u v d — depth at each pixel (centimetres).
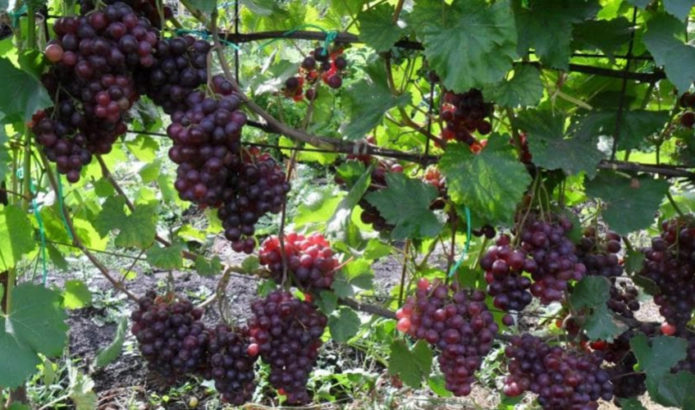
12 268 249
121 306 393
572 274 245
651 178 248
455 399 336
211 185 235
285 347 251
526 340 249
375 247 274
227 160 233
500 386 329
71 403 335
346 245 268
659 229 281
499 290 245
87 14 227
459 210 247
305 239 261
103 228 257
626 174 249
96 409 332
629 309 267
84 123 235
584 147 244
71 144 235
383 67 249
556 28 239
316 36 248
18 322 239
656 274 260
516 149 250
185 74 232
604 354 263
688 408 251
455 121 253
